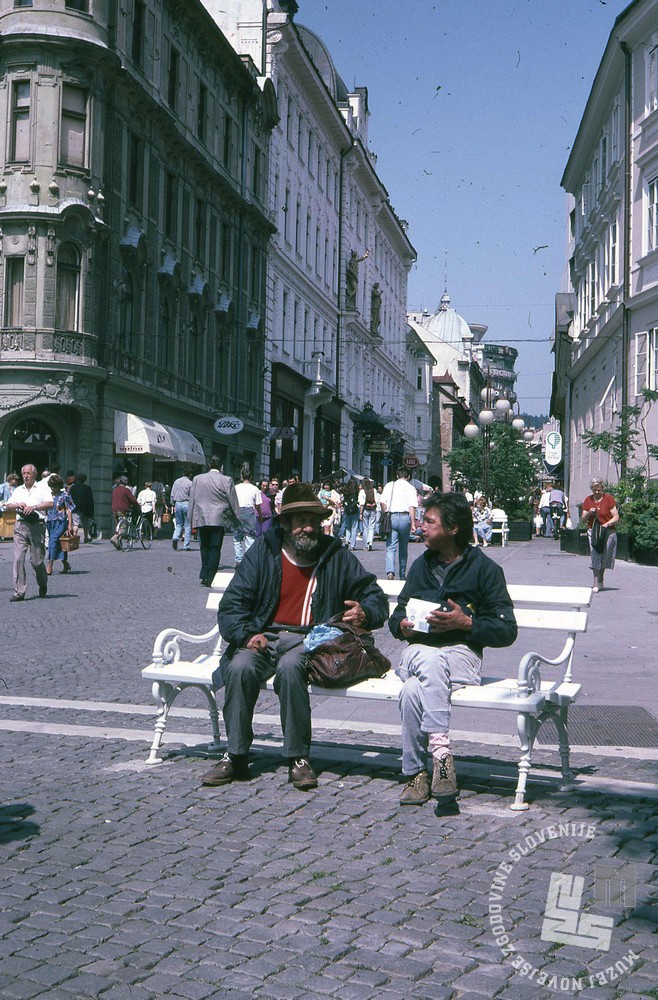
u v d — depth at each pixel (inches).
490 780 228.2
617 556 965.8
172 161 1496.1
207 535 690.8
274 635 235.5
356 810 208.2
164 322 1494.8
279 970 138.3
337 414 2444.6
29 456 1234.0
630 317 1209.4
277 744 263.4
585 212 1627.7
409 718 214.8
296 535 234.5
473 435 1520.7
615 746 264.5
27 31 1181.7
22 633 474.6
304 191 2177.7
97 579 741.3
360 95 2721.5
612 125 1330.0
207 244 1641.2
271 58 1911.9
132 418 1305.4
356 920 154.0
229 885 167.9
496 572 225.3
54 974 137.0
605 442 1097.4
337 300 2488.9
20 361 1178.6
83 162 1229.1
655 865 176.2
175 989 133.1
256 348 1895.9
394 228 3056.1
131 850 184.5
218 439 1705.2
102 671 379.6
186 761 245.9
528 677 212.2
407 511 743.1
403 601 230.1
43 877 171.3
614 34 1214.9
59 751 254.5
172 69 1497.3
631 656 409.4
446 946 145.4
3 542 1140.5
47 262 1192.8
